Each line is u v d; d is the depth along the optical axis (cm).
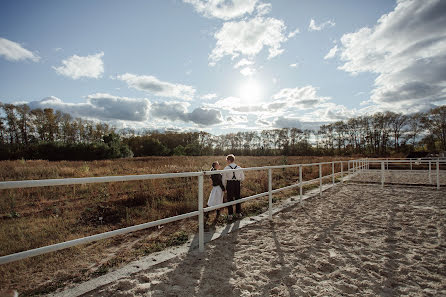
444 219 500
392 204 655
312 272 287
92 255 353
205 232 438
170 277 274
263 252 344
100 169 1404
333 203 679
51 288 259
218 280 268
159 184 835
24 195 695
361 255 331
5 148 3278
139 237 429
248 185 945
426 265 299
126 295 239
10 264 316
